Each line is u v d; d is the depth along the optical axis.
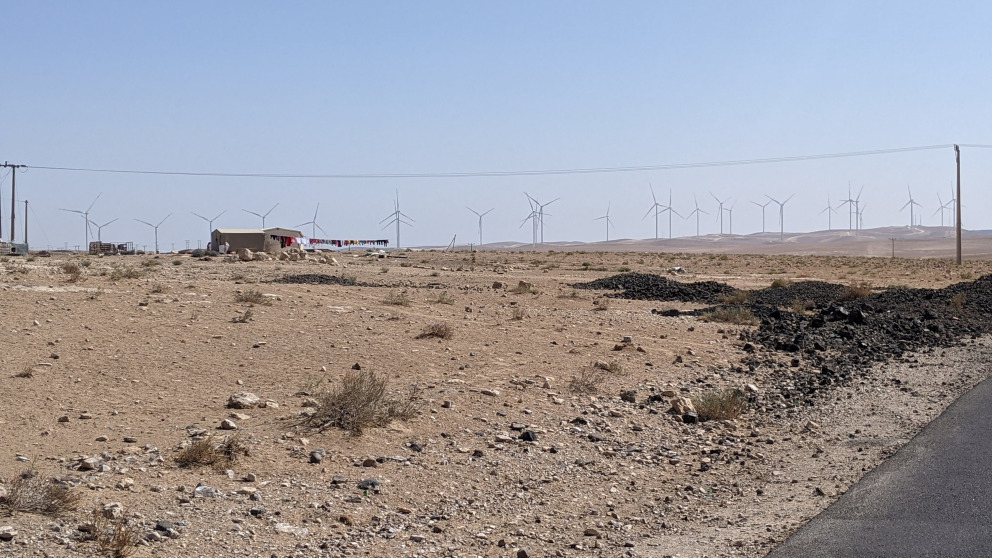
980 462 12.06
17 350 15.47
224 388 13.96
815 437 14.12
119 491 8.98
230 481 9.73
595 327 25.81
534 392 15.81
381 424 12.56
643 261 98.06
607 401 15.75
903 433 14.23
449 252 124.94
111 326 18.92
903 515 9.70
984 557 8.22
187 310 22.44
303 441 11.31
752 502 10.55
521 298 36.72
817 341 25.05
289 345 18.11
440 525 9.15
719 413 15.42
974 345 26.14
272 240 88.69
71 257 77.25
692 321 29.34
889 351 24.55
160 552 7.66
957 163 92.12
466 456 11.67
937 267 92.25
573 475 11.37
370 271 56.22
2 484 8.62
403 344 19.41
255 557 7.85
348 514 9.17
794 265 94.38
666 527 9.57
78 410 11.93
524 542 8.89
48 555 7.23
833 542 8.79
